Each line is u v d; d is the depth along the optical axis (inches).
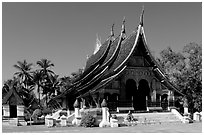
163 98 1330.0
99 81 1338.6
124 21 1424.7
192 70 1796.3
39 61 2738.7
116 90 1236.5
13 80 2544.3
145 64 1317.7
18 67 2667.3
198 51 1796.3
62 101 1672.0
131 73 1285.7
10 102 1481.3
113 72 1243.2
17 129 1079.0
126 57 1262.3
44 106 2650.1
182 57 1876.2
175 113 1237.1
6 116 1460.4
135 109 1363.2
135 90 1375.5
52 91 2768.2
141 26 1299.2
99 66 1451.8
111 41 1533.0
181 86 1788.9
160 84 1326.3
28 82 2691.9
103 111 1050.7
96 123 1072.8
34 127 1182.9
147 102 1285.7
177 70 1860.2
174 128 906.1
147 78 1311.5
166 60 1907.0
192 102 1787.6
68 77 2760.8
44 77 2694.4
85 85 1401.3
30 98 2588.6
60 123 1167.6
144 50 1302.9
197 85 1780.3
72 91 1518.2
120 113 1197.7
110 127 1012.5
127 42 1354.6
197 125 1018.1
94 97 1212.5
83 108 1298.0
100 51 1653.5
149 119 1162.0
